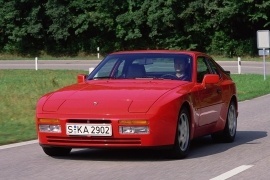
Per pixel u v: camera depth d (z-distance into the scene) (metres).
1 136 13.63
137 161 10.41
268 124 16.25
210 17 63.50
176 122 10.26
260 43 36.94
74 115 10.02
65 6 66.62
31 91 26.88
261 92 28.59
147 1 64.25
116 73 11.61
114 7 65.81
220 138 12.80
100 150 11.73
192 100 10.91
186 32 64.75
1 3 67.50
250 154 11.26
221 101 12.34
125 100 10.16
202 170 9.58
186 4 63.19
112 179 8.82
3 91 26.72
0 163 10.27
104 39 67.69
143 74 11.48
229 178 8.96
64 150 10.90
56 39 66.56
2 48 69.25
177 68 11.52
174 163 10.20
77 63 57.47
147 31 66.56
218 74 12.74
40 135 10.30
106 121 9.88
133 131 9.85
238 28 64.12
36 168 9.78
